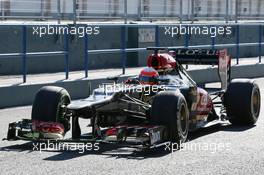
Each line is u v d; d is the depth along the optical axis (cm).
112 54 5109
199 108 2245
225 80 2505
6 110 3027
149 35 5328
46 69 4628
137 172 1636
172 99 1928
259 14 7650
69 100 2078
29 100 3288
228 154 1892
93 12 5584
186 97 2142
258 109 2448
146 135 1831
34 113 2016
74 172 1634
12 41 4450
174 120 1916
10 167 1694
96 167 1692
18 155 1848
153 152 1902
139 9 5700
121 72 4269
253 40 6688
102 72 4291
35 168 1681
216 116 2450
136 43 5197
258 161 1800
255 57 6519
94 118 1905
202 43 5903
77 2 5381
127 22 5412
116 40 5144
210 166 1725
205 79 4622
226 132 2283
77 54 4812
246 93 2364
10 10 4866
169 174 1622
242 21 6819
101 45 5022
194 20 6469
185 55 2438
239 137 2183
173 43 5588
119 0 5831
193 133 2262
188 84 2238
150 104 2108
